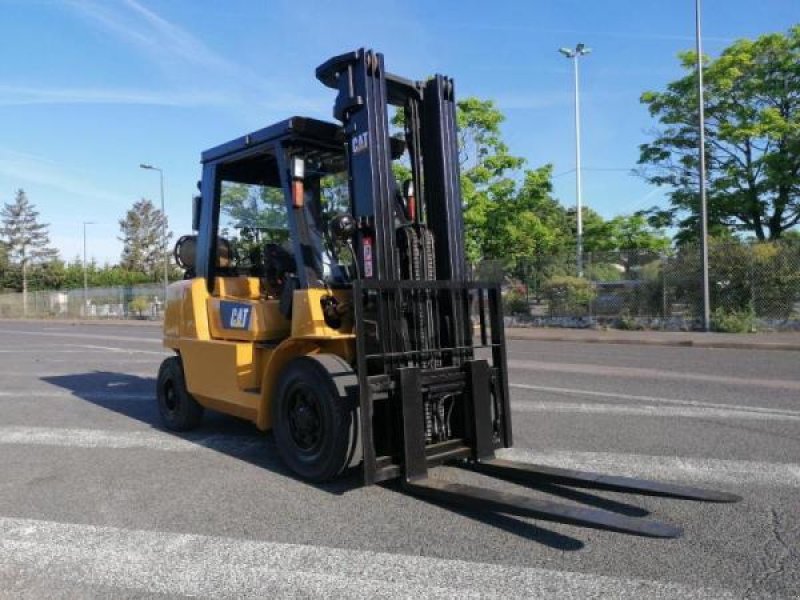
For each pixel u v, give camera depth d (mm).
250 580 3457
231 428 7402
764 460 5574
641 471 5297
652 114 27656
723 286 20250
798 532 3975
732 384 9875
